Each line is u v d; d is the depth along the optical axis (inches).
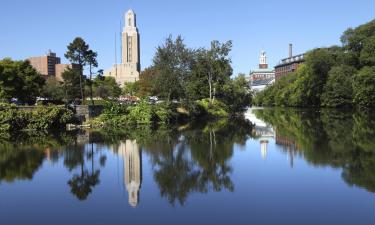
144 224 592.1
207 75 3240.7
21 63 2979.8
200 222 596.4
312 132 1800.0
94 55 2807.6
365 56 3602.4
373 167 953.5
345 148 1257.4
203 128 2096.5
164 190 780.6
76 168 1003.9
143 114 2390.5
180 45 2847.0
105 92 4220.0
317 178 853.8
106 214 641.0
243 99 3444.9
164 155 1189.7
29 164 1059.9
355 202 680.4
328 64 4183.1
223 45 3139.8
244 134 1776.6
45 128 2011.6
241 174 911.7
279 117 3029.0
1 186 828.0
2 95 2630.4
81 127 2151.8
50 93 3523.6
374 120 2415.1
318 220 596.7
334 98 3959.2
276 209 650.8
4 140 1599.4
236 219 606.9
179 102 2974.9
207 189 783.7
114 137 1668.3
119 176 910.4
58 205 692.7
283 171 930.7
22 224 602.9
